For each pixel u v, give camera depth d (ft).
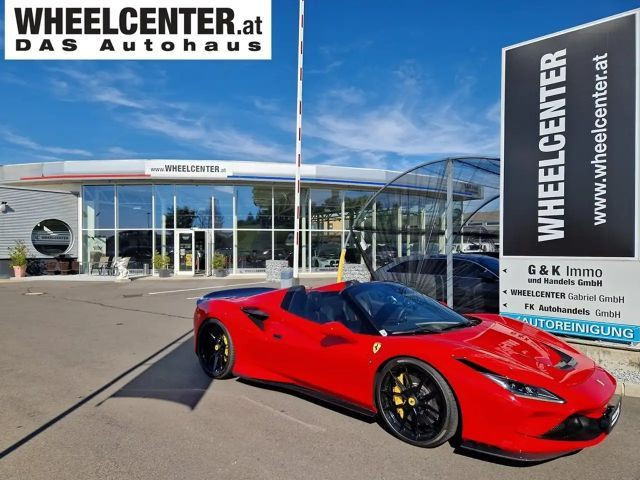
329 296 15.15
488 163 26.78
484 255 29.76
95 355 20.92
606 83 17.75
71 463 10.58
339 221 77.15
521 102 19.94
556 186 18.89
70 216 77.30
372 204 35.09
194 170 69.41
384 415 12.05
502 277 20.26
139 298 44.09
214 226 73.72
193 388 16.16
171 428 12.60
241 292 19.83
